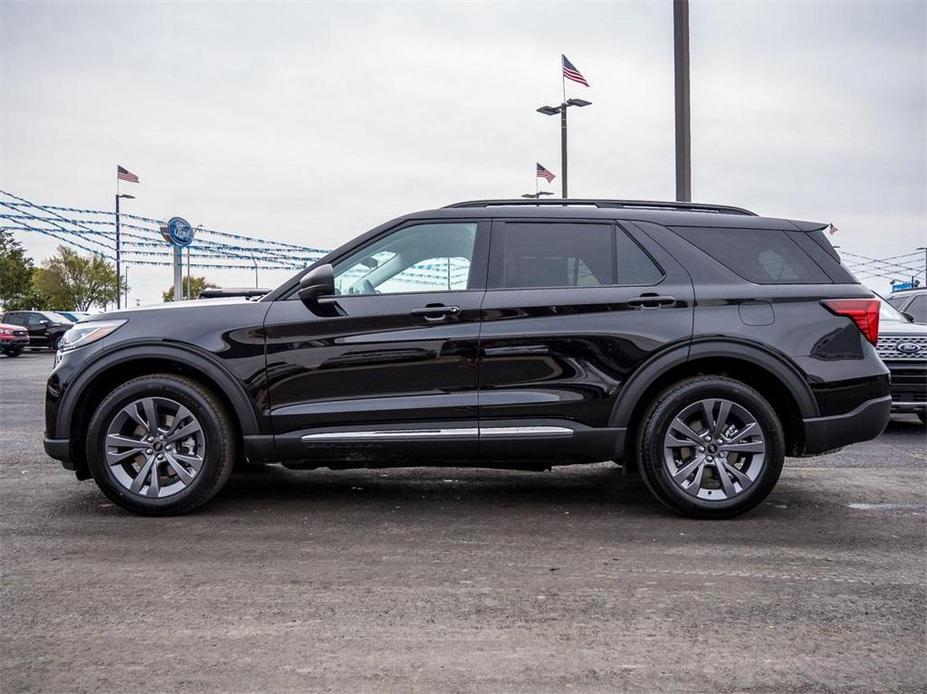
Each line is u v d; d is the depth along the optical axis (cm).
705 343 443
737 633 285
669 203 487
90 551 379
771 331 446
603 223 463
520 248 458
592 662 261
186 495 441
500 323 443
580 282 454
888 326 818
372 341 442
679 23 995
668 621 295
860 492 520
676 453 450
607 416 446
